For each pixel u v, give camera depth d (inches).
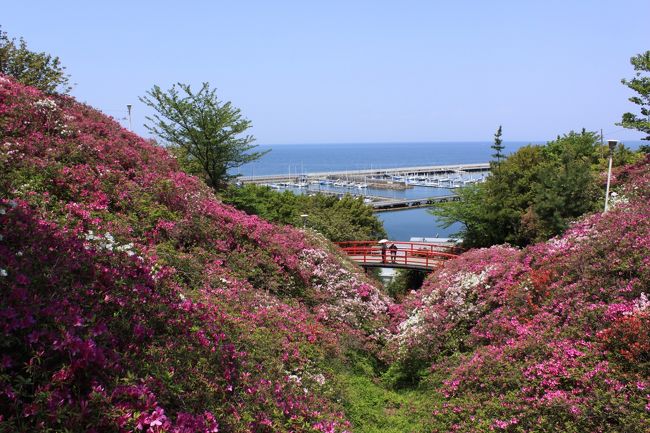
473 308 462.0
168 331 228.4
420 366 438.9
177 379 199.3
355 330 481.4
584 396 259.1
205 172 1045.8
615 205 605.0
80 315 184.5
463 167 7381.9
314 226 1282.0
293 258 518.3
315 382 317.7
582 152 1347.2
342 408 316.2
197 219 439.5
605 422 241.3
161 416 165.3
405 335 478.9
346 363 414.0
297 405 260.2
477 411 297.6
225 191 1025.5
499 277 483.8
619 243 374.0
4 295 170.4
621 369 264.2
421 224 2918.3
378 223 1648.6
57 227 255.1
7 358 152.0
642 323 280.1
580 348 296.0
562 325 337.4
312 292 502.3
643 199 570.9
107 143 463.8
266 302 394.6
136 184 421.4
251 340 293.3
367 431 315.6
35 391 150.2
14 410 144.2
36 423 143.6
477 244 1067.9
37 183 322.3
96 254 242.4
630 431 229.5
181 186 483.2
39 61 588.4
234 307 337.1
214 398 211.2
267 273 457.4
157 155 563.2
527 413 269.4
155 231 372.5
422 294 605.3
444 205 1142.3
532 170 1015.6
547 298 388.8
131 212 375.9
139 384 176.7
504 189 1016.2
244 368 253.9
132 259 260.7
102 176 394.6
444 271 661.3
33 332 161.8
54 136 418.3
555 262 429.1
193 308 264.5
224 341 257.8
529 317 385.1
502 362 326.6
